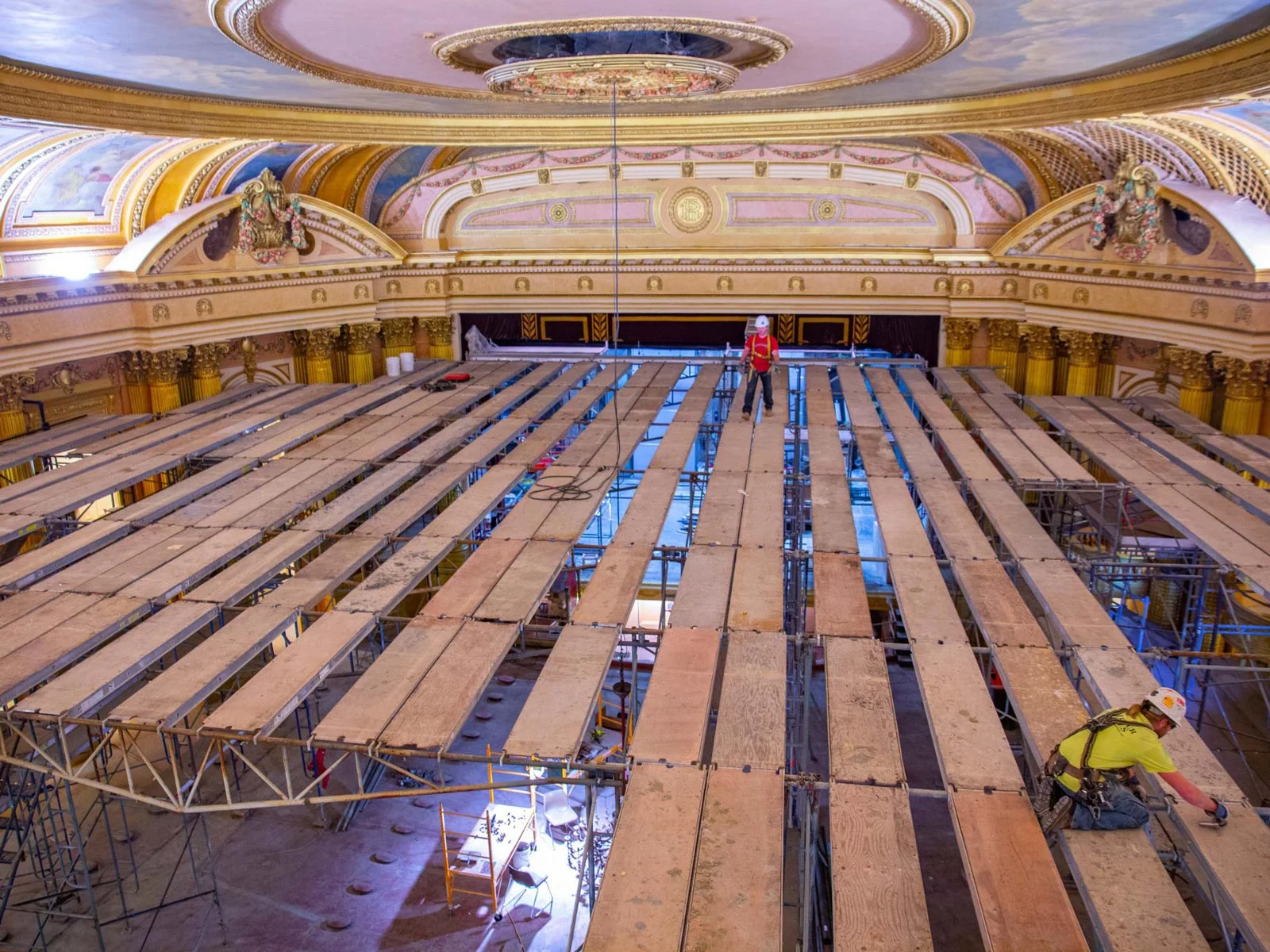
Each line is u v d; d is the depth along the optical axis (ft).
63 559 36.88
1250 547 36.32
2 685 28.02
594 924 19.56
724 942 19.07
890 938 19.08
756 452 49.21
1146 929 19.33
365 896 42.88
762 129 56.39
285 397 62.18
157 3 25.31
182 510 41.73
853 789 23.59
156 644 30.42
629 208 75.51
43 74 36.11
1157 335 59.26
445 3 27.20
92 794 49.19
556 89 39.17
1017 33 31.48
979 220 70.95
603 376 66.33
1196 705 51.49
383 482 45.14
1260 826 22.18
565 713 26.45
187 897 40.16
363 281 72.79
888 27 31.01
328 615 32.09
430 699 27.12
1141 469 46.11
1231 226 50.11
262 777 26.08
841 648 30.12
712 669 28.76
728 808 22.88
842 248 73.31
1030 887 20.44
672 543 69.15
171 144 53.01
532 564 35.96
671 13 29.01
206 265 63.05
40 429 54.85
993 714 26.55
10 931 40.22
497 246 77.61
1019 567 36.19
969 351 74.59
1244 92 33.94
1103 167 60.44
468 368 70.85
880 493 43.75
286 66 35.09
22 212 51.49
